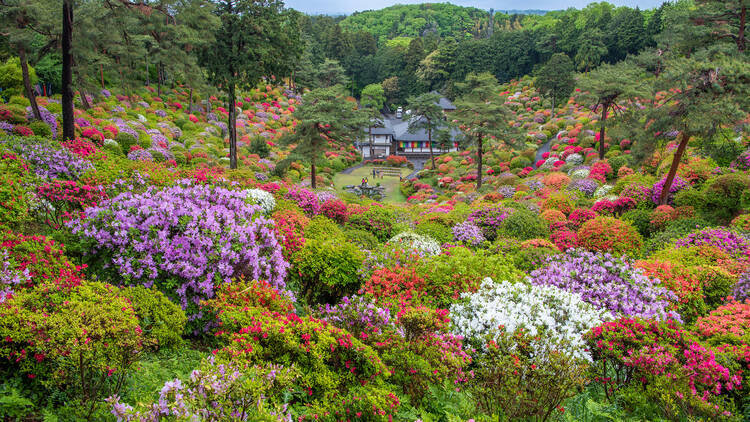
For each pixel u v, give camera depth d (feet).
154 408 11.92
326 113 99.76
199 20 74.49
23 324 14.43
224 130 158.40
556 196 68.39
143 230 23.59
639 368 19.79
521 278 33.04
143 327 18.90
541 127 201.87
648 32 252.83
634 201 66.44
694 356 19.93
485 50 306.35
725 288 34.50
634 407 19.24
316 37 357.41
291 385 15.40
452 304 27.22
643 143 66.23
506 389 17.62
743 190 56.85
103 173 38.83
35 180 34.32
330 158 192.03
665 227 54.95
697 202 60.54
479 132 123.65
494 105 122.21
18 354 14.08
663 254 43.34
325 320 20.94
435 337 20.47
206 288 22.90
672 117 61.77
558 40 294.05
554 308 27.43
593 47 255.70
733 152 70.64
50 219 31.32
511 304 26.76
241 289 22.90
